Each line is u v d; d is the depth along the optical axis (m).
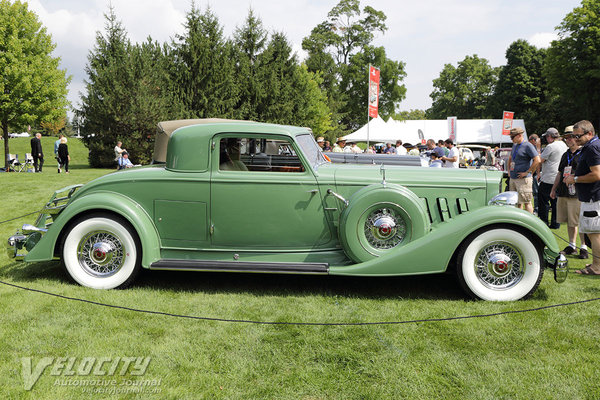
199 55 23.42
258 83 26.23
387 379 2.49
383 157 6.98
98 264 3.96
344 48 49.69
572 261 5.12
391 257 3.68
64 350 2.79
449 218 4.07
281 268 3.79
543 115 48.69
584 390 2.37
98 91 22.12
